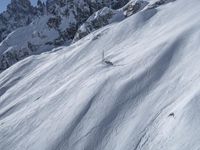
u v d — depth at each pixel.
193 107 21.47
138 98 29.23
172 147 19.56
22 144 31.09
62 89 39.75
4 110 46.66
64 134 28.94
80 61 55.41
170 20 53.03
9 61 102.88
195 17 44.59
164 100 26.72
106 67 39.94
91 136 27.09
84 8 105.94
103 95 31.95
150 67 33.38
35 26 114.19
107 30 63.50
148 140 22.59
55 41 102.88
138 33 55.31
